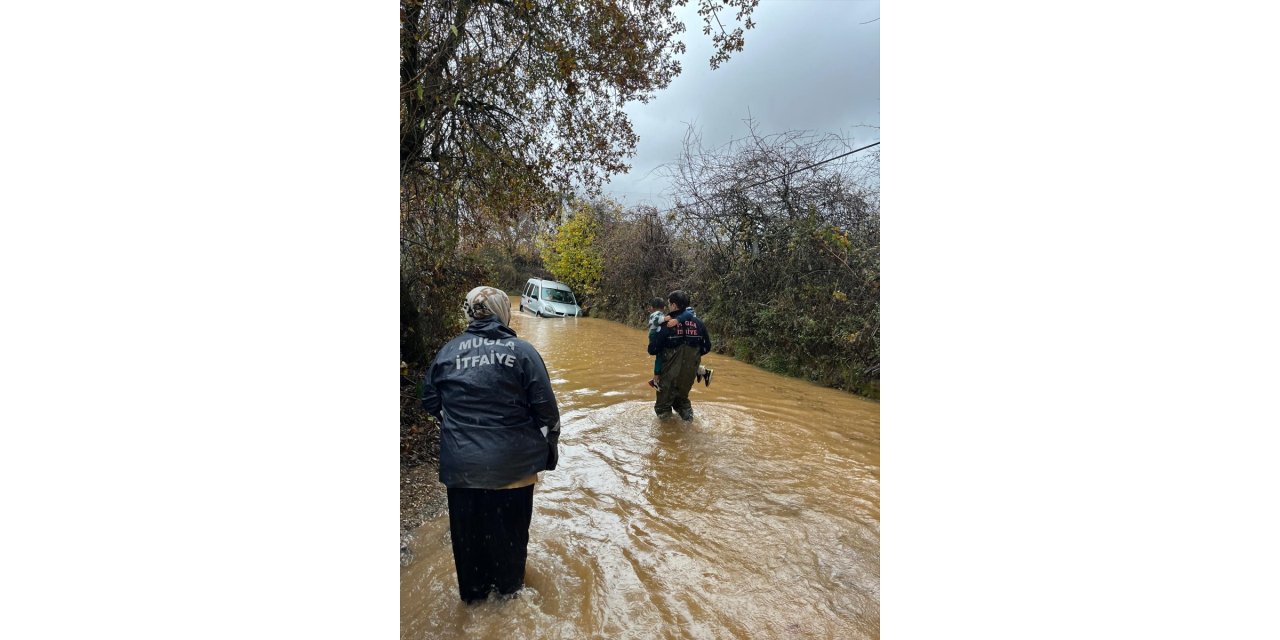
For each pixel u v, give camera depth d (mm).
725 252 12180
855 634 2391
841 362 8219
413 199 5090
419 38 3986
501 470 2391
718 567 2914
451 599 2561
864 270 8289
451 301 5656
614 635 2346
